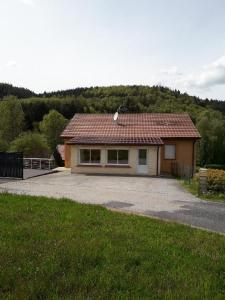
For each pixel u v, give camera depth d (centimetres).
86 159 2841
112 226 820
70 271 520
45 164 3023
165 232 798
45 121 6850
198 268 565
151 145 2778
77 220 857
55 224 798
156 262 583
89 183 2002
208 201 1392
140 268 552
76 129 3303
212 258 617
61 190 1608
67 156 3234
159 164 2828
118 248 641
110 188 1769
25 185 1769
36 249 603
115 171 2820
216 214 1112
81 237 703
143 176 2670
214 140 6650
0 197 1155
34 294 441
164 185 1994
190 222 984
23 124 6856
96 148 2823
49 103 8750
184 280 510
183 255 630
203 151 6669
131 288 474
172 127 3262
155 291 467
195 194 1580
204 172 1584
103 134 3164
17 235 687
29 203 1067
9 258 552
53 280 485
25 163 3066
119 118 3519
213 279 518
